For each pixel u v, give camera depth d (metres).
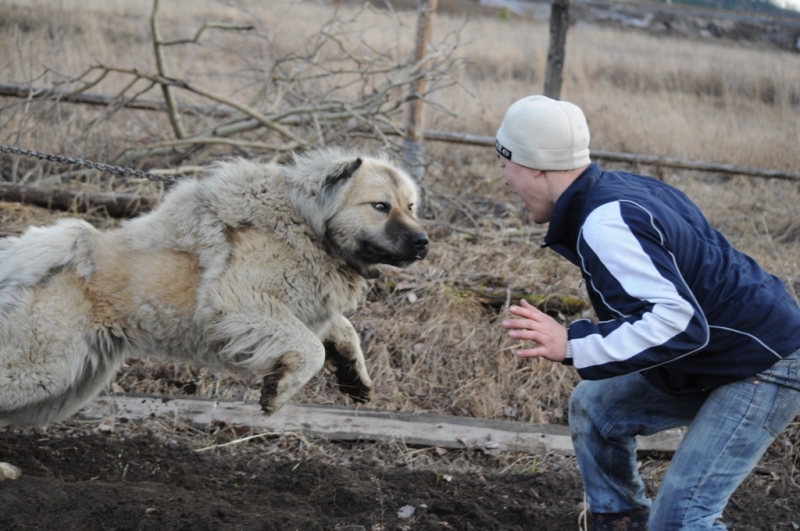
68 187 6.56
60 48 9.20
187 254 3.70
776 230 7.71
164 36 12.51
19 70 8.68
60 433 4.12
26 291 3.46
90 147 7.40
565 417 4.93
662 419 2.98
